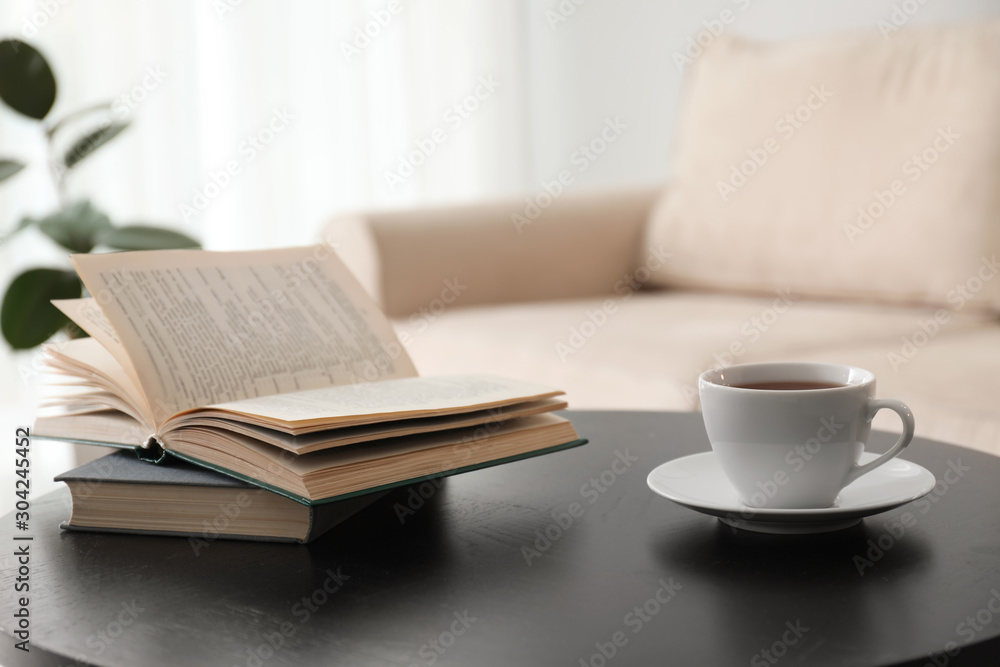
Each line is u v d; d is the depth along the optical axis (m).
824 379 0.61
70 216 1.45
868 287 1.56
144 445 0.62
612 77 2.82
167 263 0.70
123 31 2.59
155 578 0.53
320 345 0.73
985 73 1.45
